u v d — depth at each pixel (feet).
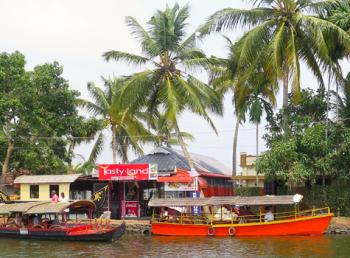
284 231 102.78
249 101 141.49
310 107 120.88
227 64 128.06
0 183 143.54
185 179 123.54
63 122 148.56
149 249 89.20
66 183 128.88
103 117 165.17
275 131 122.83
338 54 119.03
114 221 119.44
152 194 130.31
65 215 113.19
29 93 139.95
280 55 114.73
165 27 127.44
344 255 78.48
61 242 99.66
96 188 129.80
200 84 128.47
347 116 117.70
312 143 111.75
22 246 95.14
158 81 131.34
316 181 133.69
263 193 140.87
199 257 79.61
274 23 116.98
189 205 106.63
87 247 92.73
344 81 116.26
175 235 108.06
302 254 79.87
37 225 105.81
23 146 145.59
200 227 106.01
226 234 104.32
